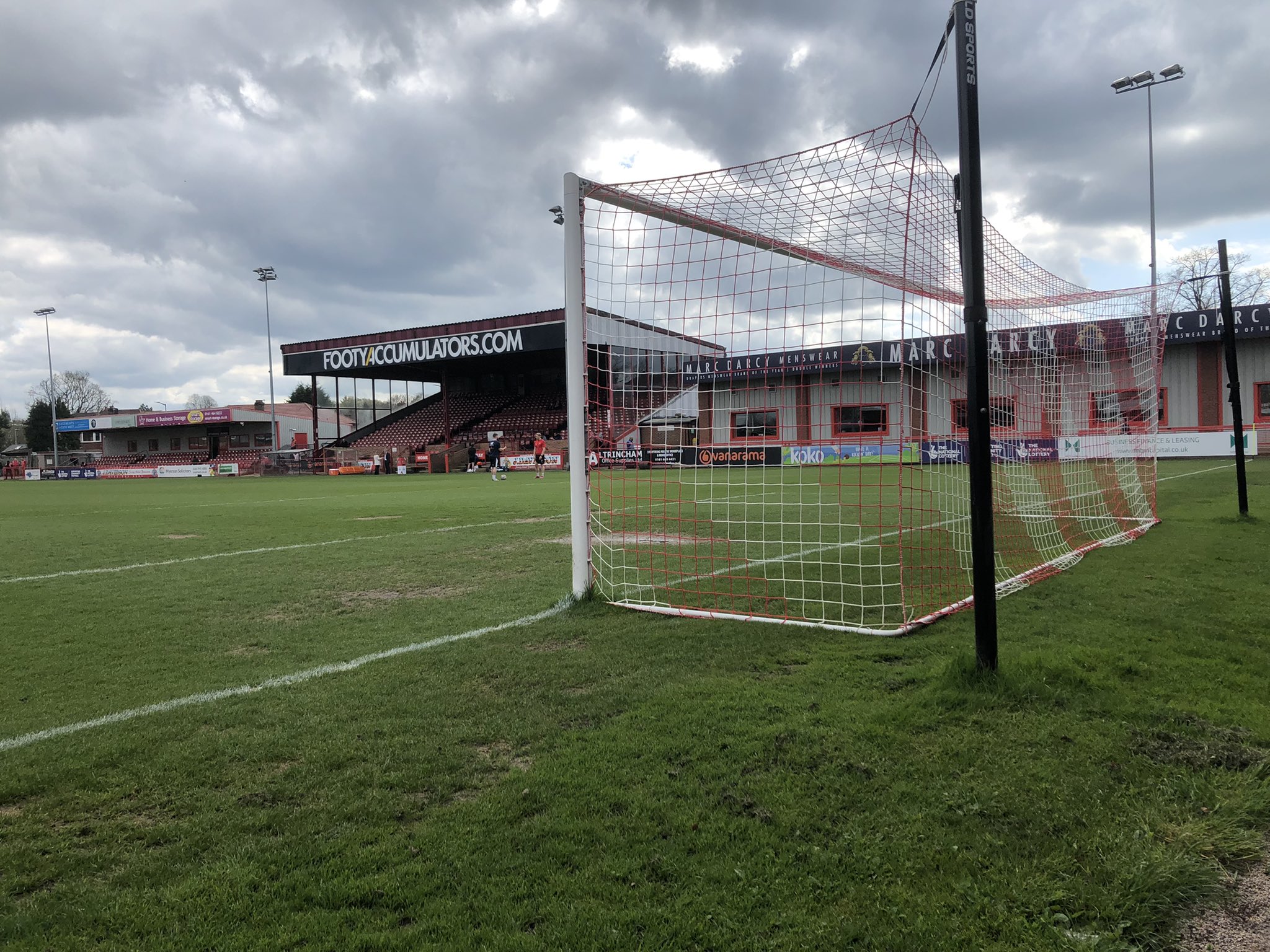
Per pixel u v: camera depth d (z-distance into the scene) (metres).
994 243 6.56
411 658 4.22
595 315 5.79
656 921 1.83
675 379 6.90
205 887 2.04
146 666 4.20
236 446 55.00
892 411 6.54
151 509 16.03
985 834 2.16
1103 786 2.43
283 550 8.87
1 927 1.87
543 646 4.42
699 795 2.47
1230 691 3.29
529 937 1.78
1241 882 1.96
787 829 2.23
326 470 41.44
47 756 2.96
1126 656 3.79
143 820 2.45
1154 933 1.76
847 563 7.14
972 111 3.26
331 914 1.90
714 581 6.41
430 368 47.28
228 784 2.68
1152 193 27.22
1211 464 20.17
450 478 30.52
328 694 3.64
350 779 2.69
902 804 2.36
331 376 46.41
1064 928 1.78
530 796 2.50
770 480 17.02
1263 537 7.49
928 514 11.22
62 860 2.21
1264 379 22.53
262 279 43.75
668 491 15.73
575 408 5.60
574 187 5.49
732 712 3.21
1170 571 6.04
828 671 3.76
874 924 1.79
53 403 57.38
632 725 3.10
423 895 1.97
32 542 10.17
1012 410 9.66
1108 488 11.49
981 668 3.35
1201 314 22.86
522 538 9.64
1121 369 10.33
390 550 8.68
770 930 1.79
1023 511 9.97
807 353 6.95
